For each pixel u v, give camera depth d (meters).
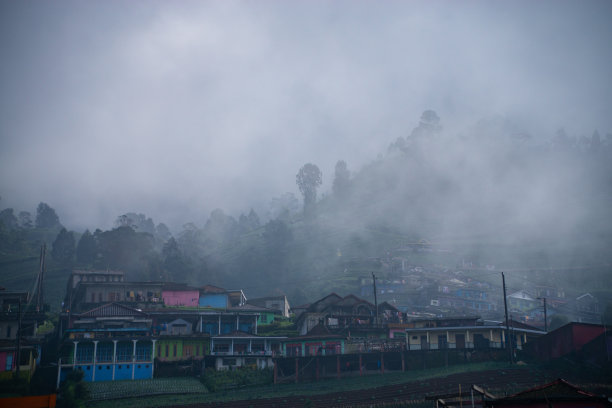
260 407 54.12
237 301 113.06
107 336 72.25
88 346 67.62
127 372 68.50
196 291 107.69
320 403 54.47
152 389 63.25
